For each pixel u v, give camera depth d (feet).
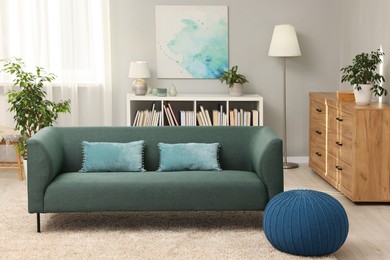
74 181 16.46
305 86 26.23
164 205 16.33
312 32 26.04
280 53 24.62
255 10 25.80
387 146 19.03
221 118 24.68
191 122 24.70
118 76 25.98
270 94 26.17
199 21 25.70
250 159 18.28
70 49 25.52
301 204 14.38
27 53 25.46
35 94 22.44
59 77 25.67
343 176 20.12
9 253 14.84
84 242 15.70
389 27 20.84
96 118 25.96
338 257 14.69
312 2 25.93
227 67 25.96
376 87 19.97
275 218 14.56
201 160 17.97
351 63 24.82
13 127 25.58
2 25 25.21
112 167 17.87
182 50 25.82
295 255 14.52
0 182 22.82
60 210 16.33
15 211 18.71
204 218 18.04
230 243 15.55
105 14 25.52
